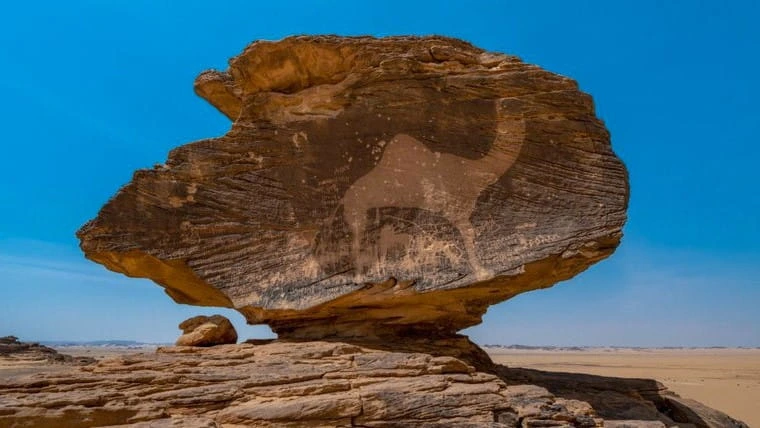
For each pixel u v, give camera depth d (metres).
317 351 10.89
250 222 12.09
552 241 11.34
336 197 12.17
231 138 12.45
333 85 12.70
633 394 13.45
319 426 8.95
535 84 12.06
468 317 13.07
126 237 11.80
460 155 12.06
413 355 10.72
